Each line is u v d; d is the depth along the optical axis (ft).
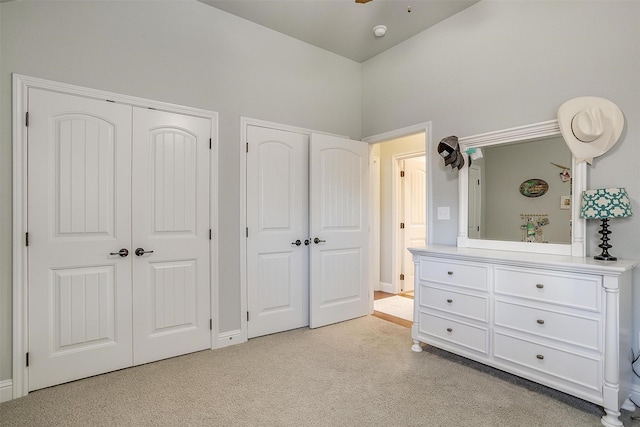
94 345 7.41
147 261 8.05
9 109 6.54
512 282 6.86
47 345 6.89
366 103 12.23
